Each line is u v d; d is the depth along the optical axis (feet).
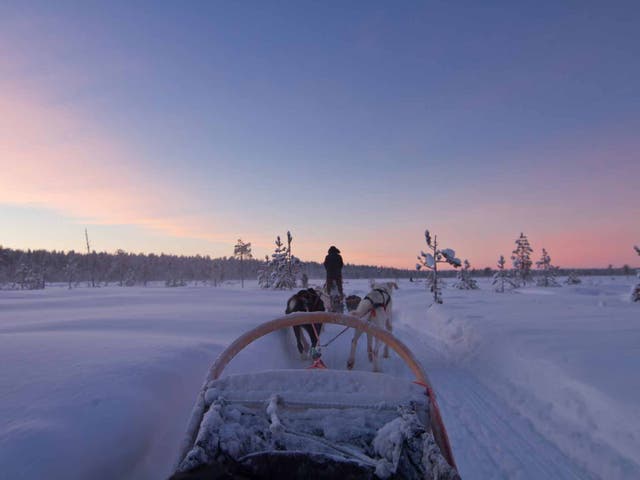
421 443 7.27
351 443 8.21
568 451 13.84
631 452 12.35
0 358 16.44
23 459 8.06
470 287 150.10
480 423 16.62
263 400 9.11
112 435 10.12
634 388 15.52
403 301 73.26
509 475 12.37
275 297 81.46
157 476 10.51
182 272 376.68
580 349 21.99
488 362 25.35
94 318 35.96
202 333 26.96
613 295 91.66
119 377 13.52
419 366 10.83
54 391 11.97
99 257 379.14
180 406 14.15
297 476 7.14
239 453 7.57
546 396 18.11
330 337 37.68
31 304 63.77
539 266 197.88
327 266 35.09
